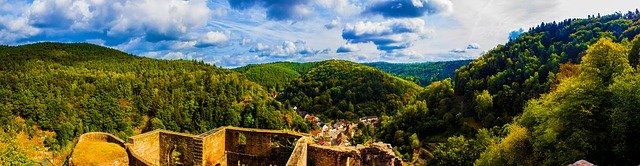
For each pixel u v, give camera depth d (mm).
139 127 129875
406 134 105438
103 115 123875
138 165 29141
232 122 137125
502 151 43000
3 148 40688
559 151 31984
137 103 134750
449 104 119562
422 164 84938
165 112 134500
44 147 109688
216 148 34031
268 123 137750
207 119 138375
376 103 174125
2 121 107625
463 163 62438
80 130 116500
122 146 31328
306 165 31125
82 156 29078
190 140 32500
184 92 144125
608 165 30375
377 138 120250
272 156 33906
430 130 106688
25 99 115500
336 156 30297
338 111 169000
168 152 33438
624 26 133250
